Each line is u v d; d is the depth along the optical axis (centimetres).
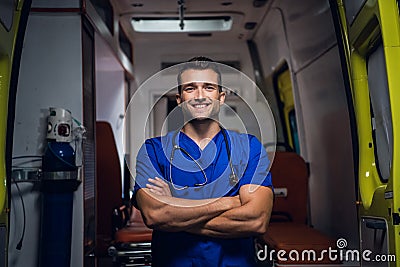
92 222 397
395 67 212
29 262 348
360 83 271
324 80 482
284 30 562
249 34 637
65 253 339
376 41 248
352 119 279
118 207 456
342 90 434
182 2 524
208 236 227
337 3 282
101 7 454
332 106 468
